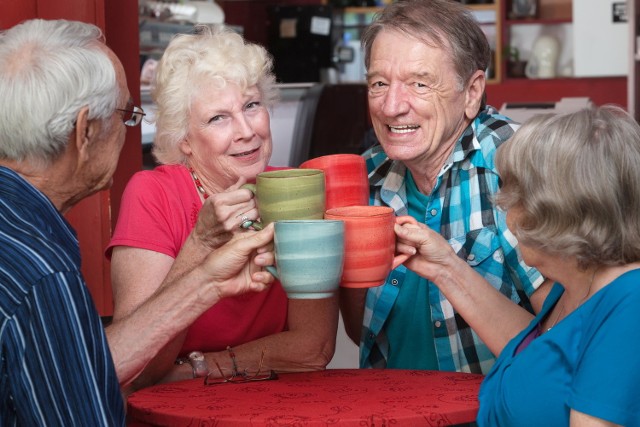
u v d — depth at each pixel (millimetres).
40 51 1460
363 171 1776
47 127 1441
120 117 1575
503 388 1601
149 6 4656
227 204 1717
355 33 9680
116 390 1433
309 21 8844
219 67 1942
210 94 1947
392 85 2039
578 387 1500
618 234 1513
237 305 2002
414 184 2236
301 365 1961
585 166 1501
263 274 1662
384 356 2217
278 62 8969
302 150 4254
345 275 1609
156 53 4727
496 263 2076
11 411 1366
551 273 1635
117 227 1986
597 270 1579
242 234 1652
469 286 1790
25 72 1438
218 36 1996
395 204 2242
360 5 9586
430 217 2154
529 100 9227
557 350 1560
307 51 8891
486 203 2086
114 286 1965
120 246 1963
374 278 1615
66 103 1449
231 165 1987
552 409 1541
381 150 2293
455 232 2119
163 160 2061
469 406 1568
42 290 1341
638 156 1515
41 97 1432
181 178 2035
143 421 1589
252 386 1742
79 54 1476
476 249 2082
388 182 2252
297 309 1993
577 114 1565
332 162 1743
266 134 2016
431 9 2053
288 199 1605
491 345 1820
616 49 8547
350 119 4664
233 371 1896
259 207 1654
